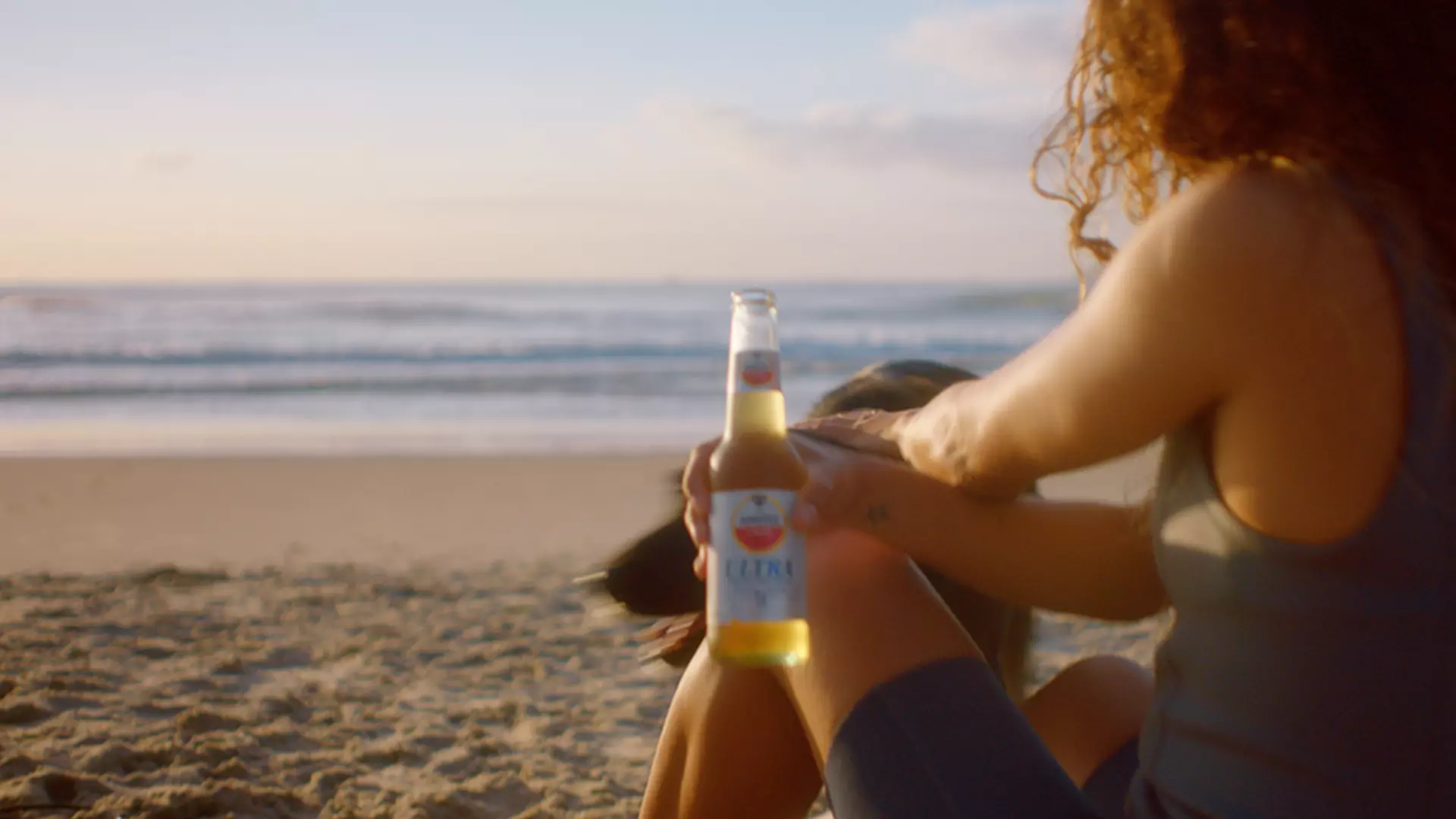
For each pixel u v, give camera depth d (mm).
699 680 1774
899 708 1492
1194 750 1315
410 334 31797
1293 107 1265
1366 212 1219
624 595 2240
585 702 4117
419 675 4352
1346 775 1211
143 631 4742
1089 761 1849
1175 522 1335
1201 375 1262
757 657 1452
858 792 1472
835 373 21547
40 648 4391
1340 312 1200
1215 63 1319
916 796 1439
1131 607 1743
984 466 1583
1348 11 1250
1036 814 1420
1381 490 1192
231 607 5246
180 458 10898
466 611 5301
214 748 3285
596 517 8141
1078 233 1690
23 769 3078
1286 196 1232
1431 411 1186
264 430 14656
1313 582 1219
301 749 3443
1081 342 1360
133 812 2834
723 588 1470
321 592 5594
